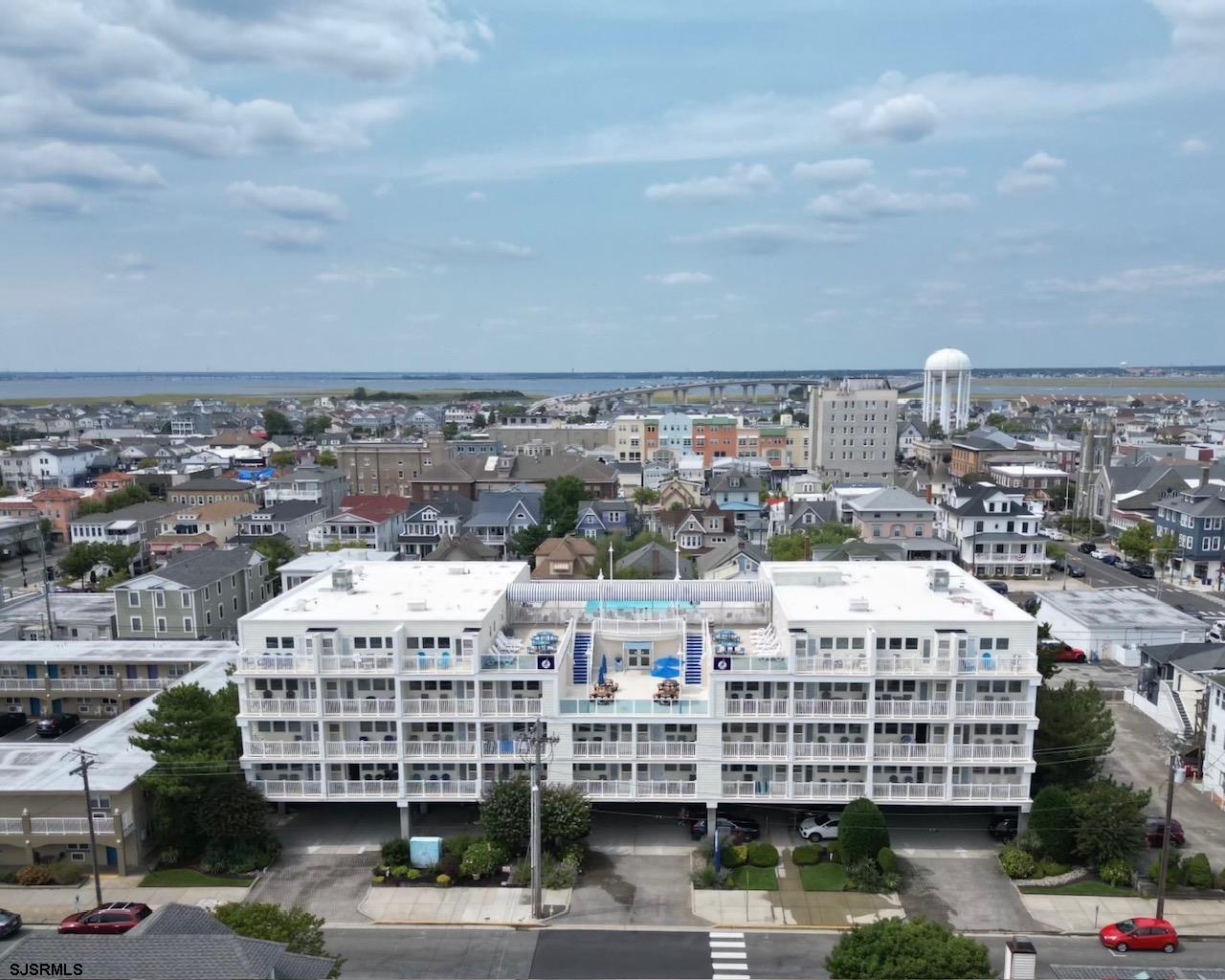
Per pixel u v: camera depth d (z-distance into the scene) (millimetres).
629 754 55188
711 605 67188
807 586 64812
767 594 68750
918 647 55188
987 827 57906
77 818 53156
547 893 51281
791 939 47094
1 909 49031
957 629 54938
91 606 99125
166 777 53344
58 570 130750
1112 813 51562
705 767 55031
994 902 50000
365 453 187375
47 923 48656
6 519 150375
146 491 178000
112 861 53781
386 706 55438
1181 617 93875
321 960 33656
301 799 55562
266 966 30688
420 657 55125
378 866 53281
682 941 46969
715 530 138125
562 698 56688
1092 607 97625
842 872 52969
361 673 54750
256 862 53562
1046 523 164375
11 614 96375
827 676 53938
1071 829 52688
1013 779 54906
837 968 37031
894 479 199375
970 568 128625
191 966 29734
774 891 51312
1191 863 51250
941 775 54844
